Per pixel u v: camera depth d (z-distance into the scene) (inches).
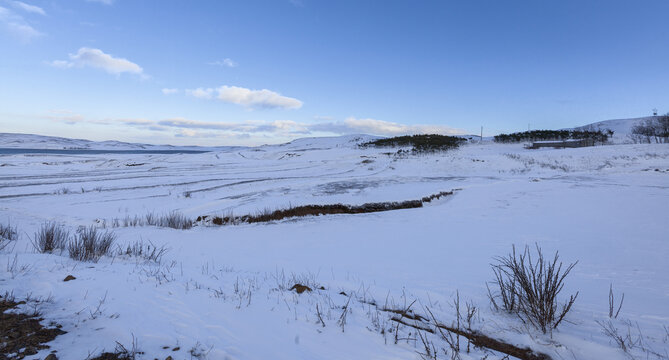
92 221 571.5
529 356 122.3
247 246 371.6
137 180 1214.3
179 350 106.3
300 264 281.1
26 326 114.1
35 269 187.3
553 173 1349.7
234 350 109.1
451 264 260.8
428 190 821.2
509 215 508.7
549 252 283.9
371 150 3093.0
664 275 209.9
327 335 129.6
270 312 149.6
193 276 213.0
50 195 874.8
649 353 116.9
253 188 986.7
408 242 362.6
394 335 135.0
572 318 150.3
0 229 367.6
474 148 2664.9
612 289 187.2
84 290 155.6
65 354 98.0
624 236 331.9
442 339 133.9
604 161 1498.5
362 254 315.3
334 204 650.2
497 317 154.9
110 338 110.7
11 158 2605.8
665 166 1273.4
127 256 287.3
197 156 3198.8
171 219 547.2
